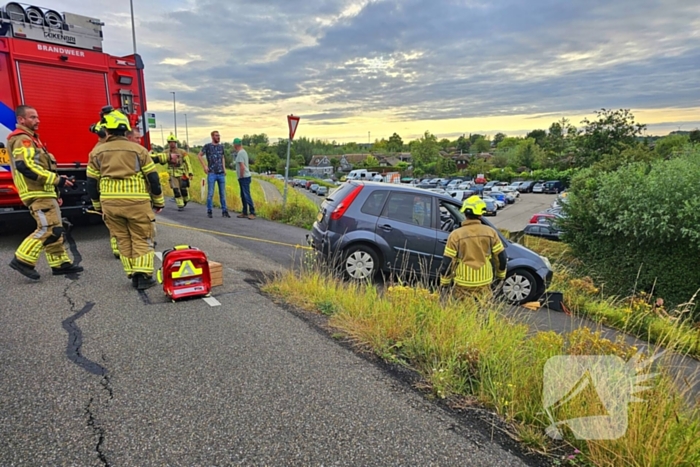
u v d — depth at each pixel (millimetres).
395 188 6656
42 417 2623
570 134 55750
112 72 7621
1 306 4367
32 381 3018
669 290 12656
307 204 14594
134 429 2543
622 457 2416
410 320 4059
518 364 3305
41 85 6793
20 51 6551
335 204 6703
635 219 12961
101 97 7496
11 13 6512
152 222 4984
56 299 4609
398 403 2955
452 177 93375
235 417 2697
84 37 7273
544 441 2621
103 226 8805
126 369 3225
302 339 3875
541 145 102250
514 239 11758
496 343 3670
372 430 2643
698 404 2844
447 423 2762
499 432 2703
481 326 4051
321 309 4613
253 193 19594
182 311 4406
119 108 7773
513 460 2451
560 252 15141
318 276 5406
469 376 3344
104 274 5551
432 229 6543
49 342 3619
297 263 6992
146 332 3877
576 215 15016
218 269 5273
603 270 14039
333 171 123562
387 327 4000
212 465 2281
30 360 3309
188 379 3117
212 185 11164
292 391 3025
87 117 7355
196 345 3656
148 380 3084
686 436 2480
